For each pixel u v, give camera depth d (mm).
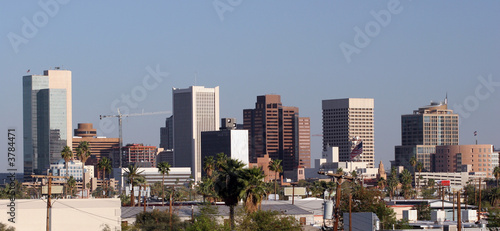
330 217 166375
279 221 192375
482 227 177375
